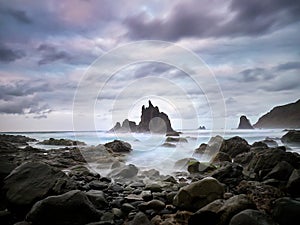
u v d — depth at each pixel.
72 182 4.49
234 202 3.25
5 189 4.12
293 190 4.68
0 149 13.81
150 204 3.89
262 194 4.52
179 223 3.40
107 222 3.20
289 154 6.81
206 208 3.30
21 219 3.58
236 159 9.84
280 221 3.04
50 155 12.11
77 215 3.22
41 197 3.86
